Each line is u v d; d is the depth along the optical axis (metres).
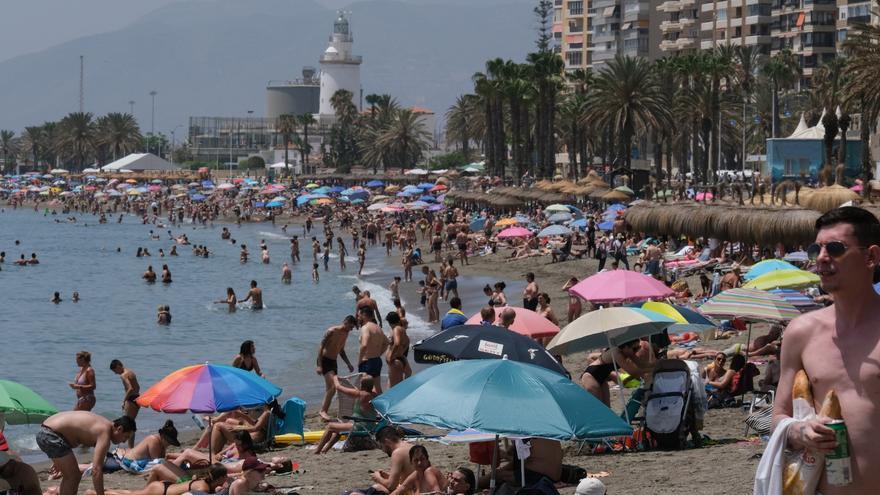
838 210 6.47
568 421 13.77
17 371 46.59
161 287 85.25
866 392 6.23
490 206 128.00
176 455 22.84
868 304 6.37
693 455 19.36
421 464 17.52
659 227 66.25
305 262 105.38
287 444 26.14
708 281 46.31
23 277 93.94
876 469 6.18
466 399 13.97
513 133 146.12
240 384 22.44
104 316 66.44
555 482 15.87
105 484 22.36
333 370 28.38
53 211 193.88
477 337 19.89
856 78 72.06
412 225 121.12
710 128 130.50
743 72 159.62
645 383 20.81
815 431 6.25
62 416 18.47
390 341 28.62
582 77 155.38
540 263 81.94
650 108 115.31
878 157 107.06
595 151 178.75
